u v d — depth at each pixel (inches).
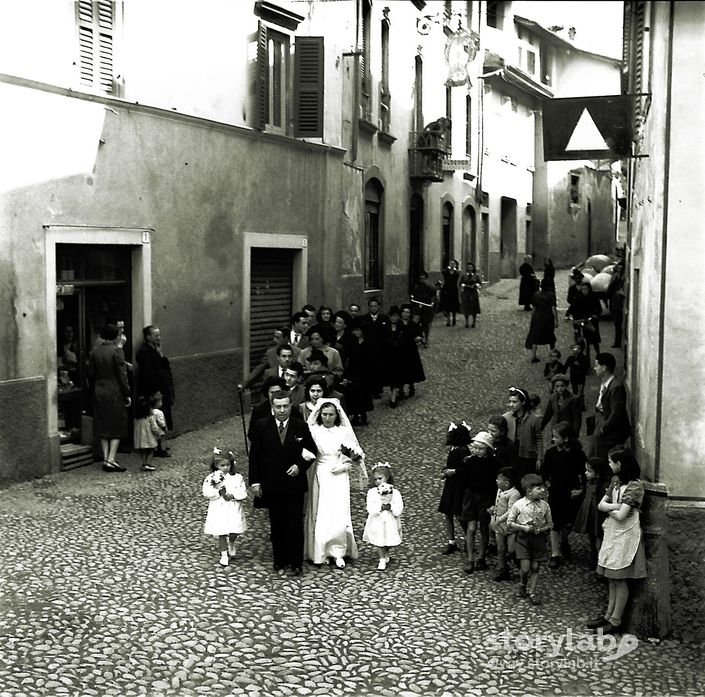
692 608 319.0
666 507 320.8
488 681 284.7
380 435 598.2
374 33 932.0
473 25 1301.7
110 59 530.3
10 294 466.3
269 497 364.8
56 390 499.5
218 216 634.8
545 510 347.9
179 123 588.1
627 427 418.3
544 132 345.1
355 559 388.2
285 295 738.2
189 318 609.6
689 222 318.3
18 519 418.3
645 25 428.1
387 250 987.3
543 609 342.3
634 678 291.7
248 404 681.6
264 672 281.4
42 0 478.3
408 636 313.6
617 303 884.6
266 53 681.6
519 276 1560.0
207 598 337.1
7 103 458.3
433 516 444.1
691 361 320.2
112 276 551.2
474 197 1325.0
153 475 503.8
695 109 315.9
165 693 265.3
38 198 479.5
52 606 321.4
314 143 756.0
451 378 783.1
